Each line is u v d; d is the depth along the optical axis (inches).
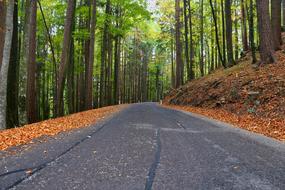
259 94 618.8
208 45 2069.4
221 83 873.5
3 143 316.8
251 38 904.3
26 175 201.2
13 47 663.1
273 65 746.2
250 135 377.7
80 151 273.3
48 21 1203.2
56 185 181.3
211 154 264.1
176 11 1497.3
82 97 1318.9
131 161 237.9
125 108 1027.3
